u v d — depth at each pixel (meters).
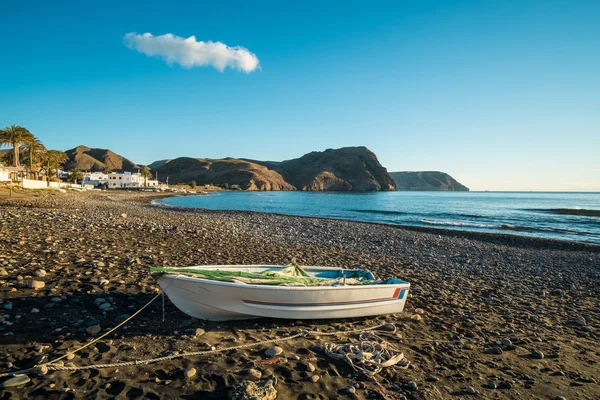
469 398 5.75
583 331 9.30
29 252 12.29
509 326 9.24
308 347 6.91
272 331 7.58
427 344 7.70
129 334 6.83
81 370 5.47
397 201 116.06
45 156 85.50
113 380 5.25
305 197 144.75
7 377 5.13
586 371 7.04
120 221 24.16
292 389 5.39
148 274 10.84
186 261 13.34
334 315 8.56
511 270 17.06
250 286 7.72
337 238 25.02
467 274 15.51
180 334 7.00
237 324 7.89
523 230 38.19
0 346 6.00
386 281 9.86
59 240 14.95
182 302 7.71
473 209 76.00
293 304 8.16
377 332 8.11
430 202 111.69
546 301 11.94
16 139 73.88
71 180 127.38
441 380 6.21
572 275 16.53
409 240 25.83
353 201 112.00
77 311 7.71
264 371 5.76
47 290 8.70
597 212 61.44
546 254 22.73
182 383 5.27
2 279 9.20
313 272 10.90
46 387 4.96
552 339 8.57
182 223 27.25
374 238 26.03
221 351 6.38
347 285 8.80
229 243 18.92
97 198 65.69
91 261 11.64
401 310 9.45
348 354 6.50
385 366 6.36
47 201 42.94
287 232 26.72
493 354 7.52
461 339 8.15
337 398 5.32
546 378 6.64
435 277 14.44
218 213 46.53
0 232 15.62
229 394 4.96
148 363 5.79
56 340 6.34
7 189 55.75
